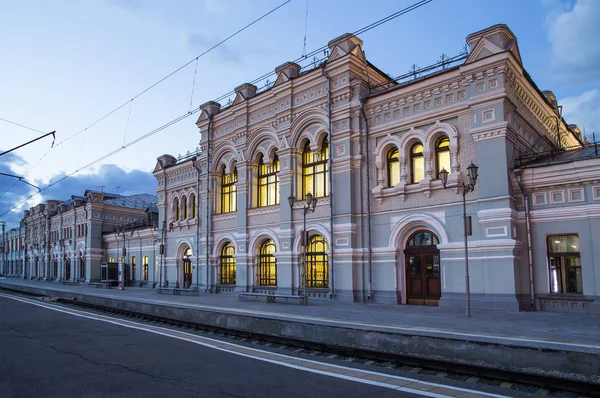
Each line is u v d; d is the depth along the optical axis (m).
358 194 21.86
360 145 21.97
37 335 14.40
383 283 20.70
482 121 17.98
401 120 20.59
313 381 8.66
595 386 7.82
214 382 8.56
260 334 13.68
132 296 27.06
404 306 19.05
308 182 24.36
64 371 9.42
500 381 8.77
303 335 12.62
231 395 7.72
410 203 20.14
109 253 49.34
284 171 24.83
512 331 11.50
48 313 21.47
